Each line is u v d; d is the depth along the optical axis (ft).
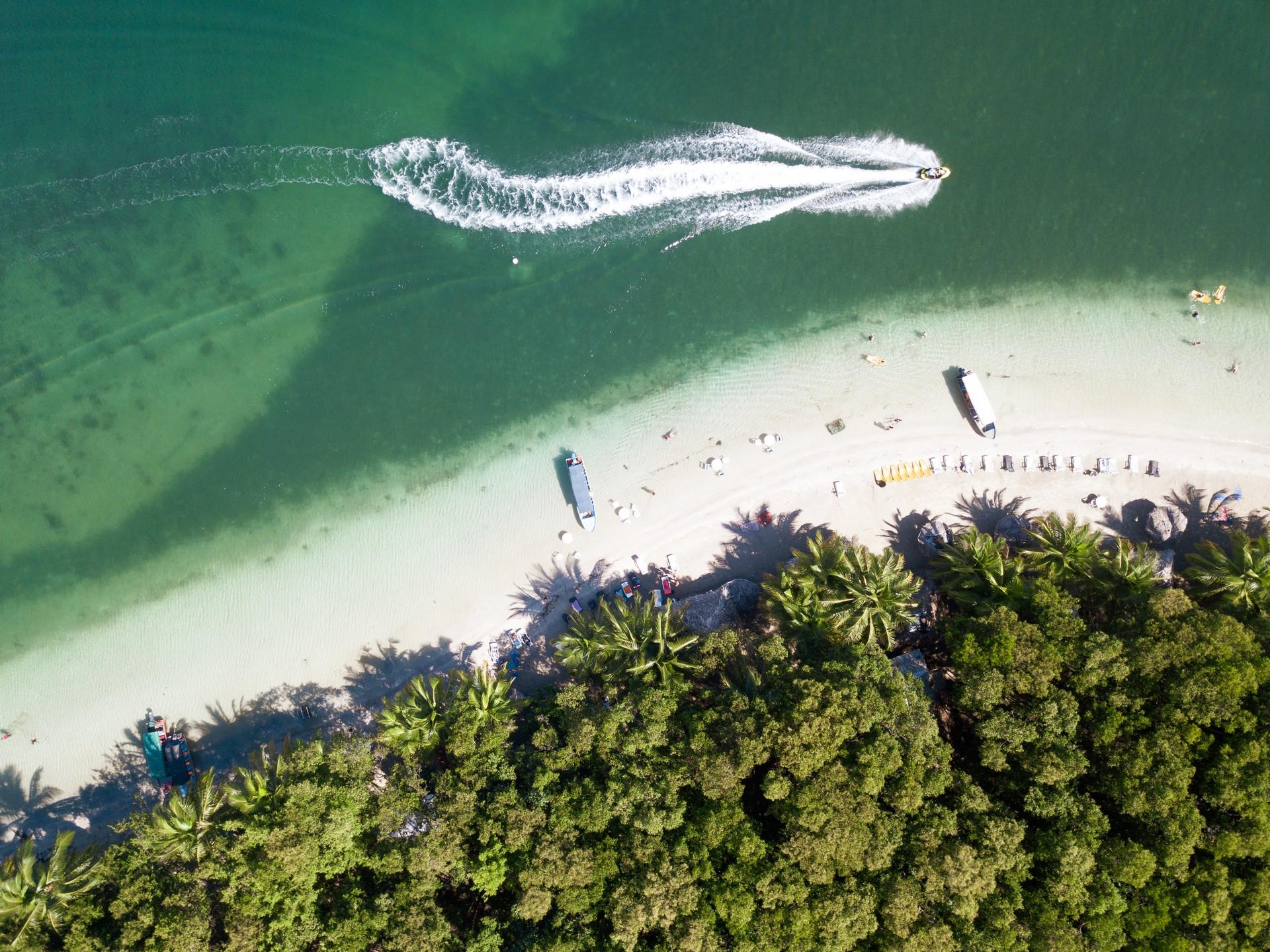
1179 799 126.00
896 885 126.31
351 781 138.92
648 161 171.53
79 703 169.17
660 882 126.52
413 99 171.01
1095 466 168.45
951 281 171.53
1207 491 167.02
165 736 167.32
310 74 170.60
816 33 170.19
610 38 170.81
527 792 137.39
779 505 170.50
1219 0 166.71
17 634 170.60
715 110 171.32
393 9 168.96
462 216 171.53
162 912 131.95
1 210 170.60
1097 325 170.71
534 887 128.47
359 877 140.77
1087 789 134.21
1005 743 134.72
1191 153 169.17
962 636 143.95
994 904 126.62
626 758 137.90
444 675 167.84
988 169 170.81
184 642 170.71
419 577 171.12
